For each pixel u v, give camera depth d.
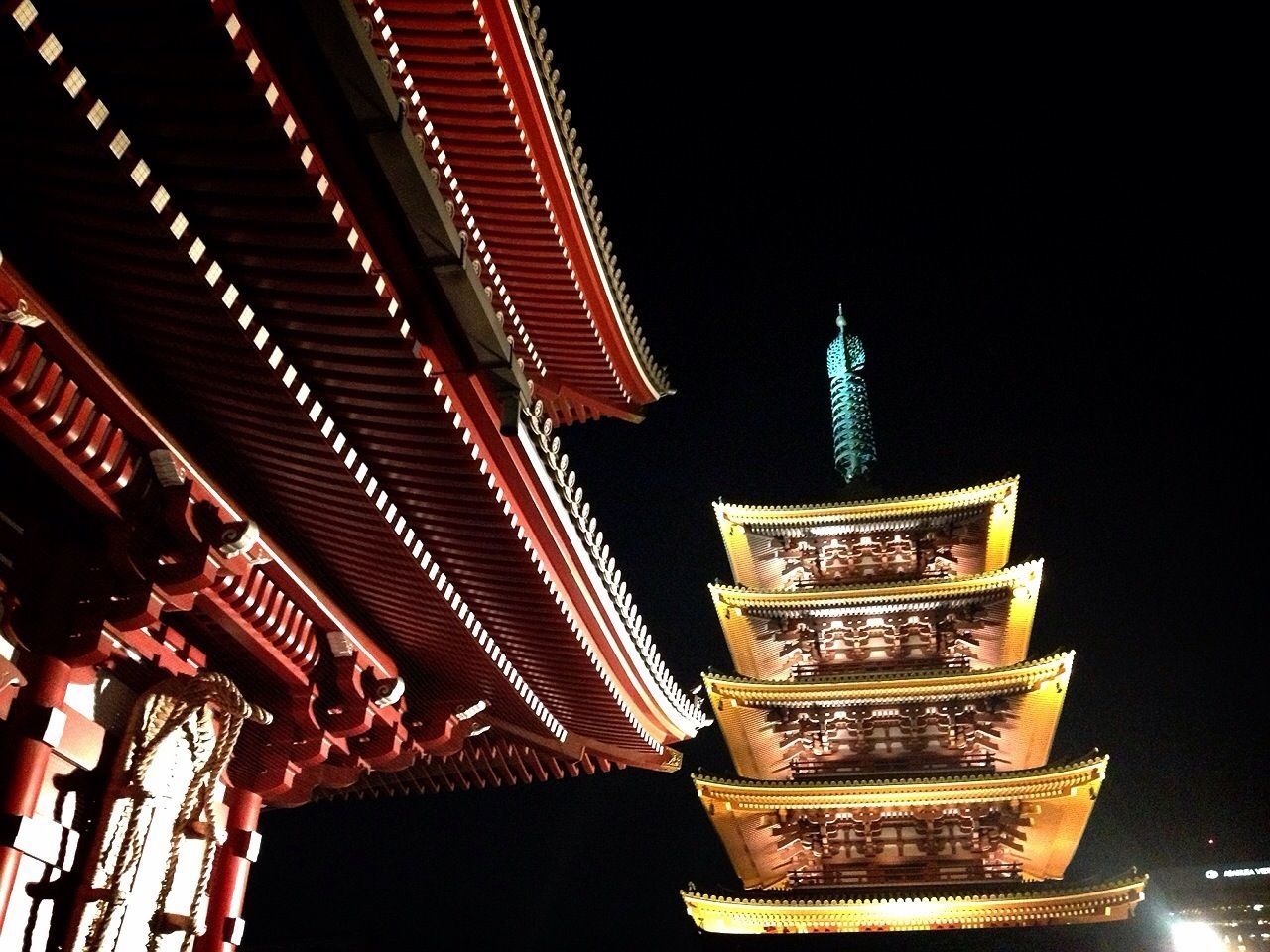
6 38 4.97
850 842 24.44
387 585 10.20
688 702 15.55
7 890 6.87
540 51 11.82
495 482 9.14
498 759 14.86
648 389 18.23
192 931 8.23
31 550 7.72
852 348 34.16
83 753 7.78
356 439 9.09
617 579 11.62
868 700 25.42
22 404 6.40
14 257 6.96
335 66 6.40
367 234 7.50
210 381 7.74
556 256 14.59
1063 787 23.23
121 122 6.32
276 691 10.03
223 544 7.70
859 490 29.48
